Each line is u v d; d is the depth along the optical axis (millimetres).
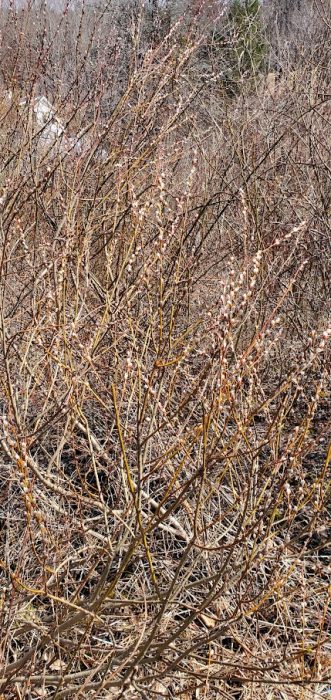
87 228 3072
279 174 5039
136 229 2623
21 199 3480
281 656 2357
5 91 3791
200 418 2680
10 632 2266
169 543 2895
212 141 5211
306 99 5184
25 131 3547
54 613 2195
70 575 2529
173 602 2367
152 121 3623
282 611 2449
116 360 2727
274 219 4535
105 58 3994
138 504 1945
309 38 6078
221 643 2514
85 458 3115
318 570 2334
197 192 4578
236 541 1922
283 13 7090
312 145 4617
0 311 2424
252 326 3553
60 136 3441
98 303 3553
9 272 3244
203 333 2693
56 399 2650
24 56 3727
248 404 2184
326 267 4344
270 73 5531
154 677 2068
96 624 2334
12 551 2559
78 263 2803
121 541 2141
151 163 3422
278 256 4102
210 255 4184
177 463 2744
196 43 3955
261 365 3652
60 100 3701
